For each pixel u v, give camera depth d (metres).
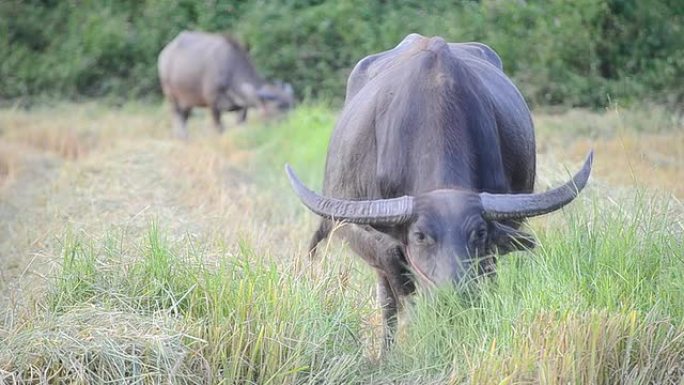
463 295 14.90
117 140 38.47
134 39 56.62
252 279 15.62
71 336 14.79
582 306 15.05
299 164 32.56
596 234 16.73
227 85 49.06
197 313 15.59
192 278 15.93
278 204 26.89
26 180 31.55
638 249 16.42
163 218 23.50
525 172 17.17
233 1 56.59
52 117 48.50
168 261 16.34
